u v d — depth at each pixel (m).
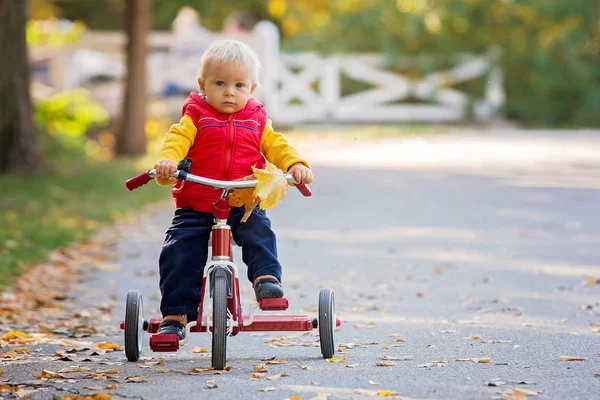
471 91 34.06
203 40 27.89
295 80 31.80
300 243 12.70
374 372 6.63
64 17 39.69
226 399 5.91
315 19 35.62
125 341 7.05
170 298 6.82
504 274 10.59
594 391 6.07
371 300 9.47
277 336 8.08
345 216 14.93
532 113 33.72
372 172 20.25
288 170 6.92
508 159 22.28
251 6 38.97
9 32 18.17
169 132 6.82
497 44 34.03
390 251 12.09
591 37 34.94
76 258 11.80
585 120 32.97
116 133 24.80
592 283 9.98
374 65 32.91
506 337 7.79
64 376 6.58
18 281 10.29
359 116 32.50
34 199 15.97
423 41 34.22
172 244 6.84
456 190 17.50
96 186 17.77
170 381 6.39
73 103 23.67
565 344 7.49
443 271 10.84
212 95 6.85
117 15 40.19
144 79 23.66
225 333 6.64
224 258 6.71
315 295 9.70
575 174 19.47
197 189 6.83
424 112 32.84
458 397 5.92
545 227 13.66
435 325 8.31
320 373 6.60
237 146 6.87
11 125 18.39
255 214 6.98
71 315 9.02
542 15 34.16
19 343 7.82
